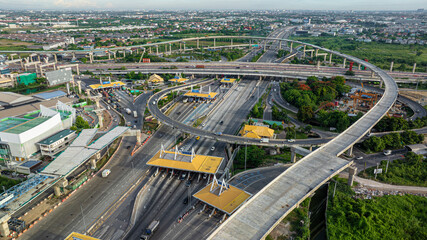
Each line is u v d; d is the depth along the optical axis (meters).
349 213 167.25
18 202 154.00
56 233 151.25
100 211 168.12
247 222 136.88
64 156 199.88
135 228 154.75
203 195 169.50
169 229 152.88
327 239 153.62
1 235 146.50
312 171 179.00
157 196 181.00
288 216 165.00
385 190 190.25
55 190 180.00
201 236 147.62
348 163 187.75
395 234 156.50
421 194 187.62
